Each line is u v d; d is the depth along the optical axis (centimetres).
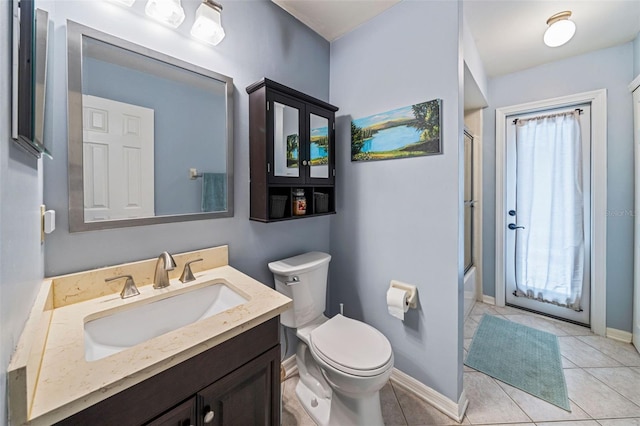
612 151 214
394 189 165
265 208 141
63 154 94
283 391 160
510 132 268
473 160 283
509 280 276
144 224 113
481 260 288
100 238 103
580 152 232
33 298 70
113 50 104
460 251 142
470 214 277
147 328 100
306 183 161
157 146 117
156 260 115
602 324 221
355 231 188
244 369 86
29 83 53
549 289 251
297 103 154
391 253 168
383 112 168
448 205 142
